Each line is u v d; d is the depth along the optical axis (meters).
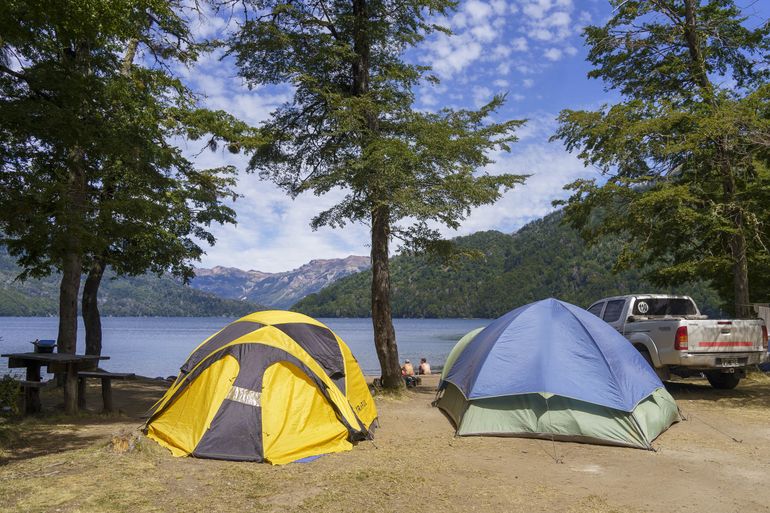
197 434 6.34
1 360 32.19
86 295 17.06
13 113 6.96
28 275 13.08
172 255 16.75
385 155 11.12
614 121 13.82
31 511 4.30
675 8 14.79
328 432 6.79
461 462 6.23
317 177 12.34
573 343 7.95
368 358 40.56
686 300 12.53
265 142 13.03
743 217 13.51
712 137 12.85
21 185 7.46
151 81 12.43
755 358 10.95
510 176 12.34
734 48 14.92
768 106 13.00
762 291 18.56
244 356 6.81
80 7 6.15
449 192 12.27
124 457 5.97
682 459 6.46
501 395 7.69
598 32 15.25
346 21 12.70
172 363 35.12
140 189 11.72
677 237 15.11
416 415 9.67
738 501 4.94
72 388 8.77
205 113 12.97
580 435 7.25
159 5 7.50
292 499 4.83
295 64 12.62
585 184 14.48
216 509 4.53
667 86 15.05
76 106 7.87
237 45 12.25
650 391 7.77
